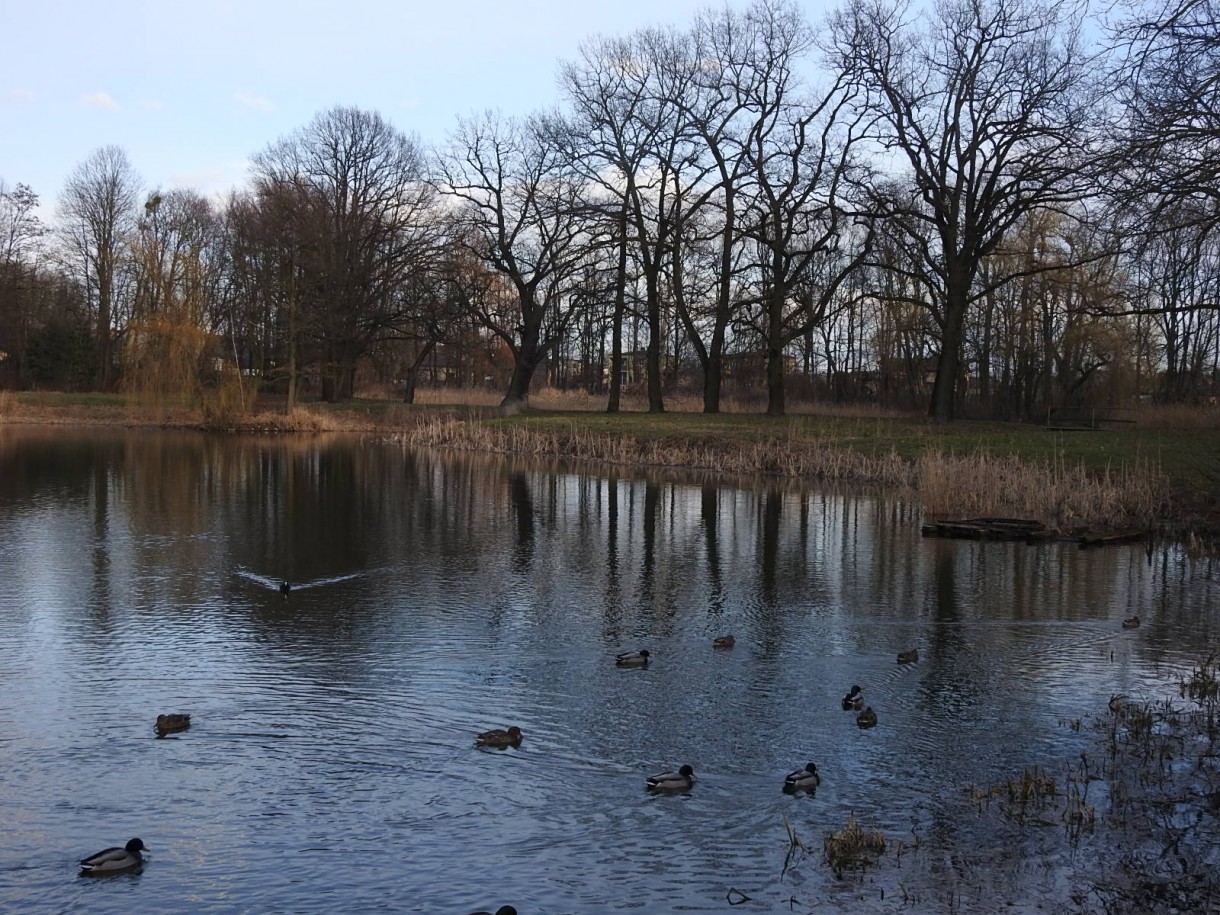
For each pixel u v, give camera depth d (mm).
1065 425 40406
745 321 44781
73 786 8586
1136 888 6938
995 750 9453
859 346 72125
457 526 22297
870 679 11664
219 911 6734
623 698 10922
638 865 7324
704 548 19969
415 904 6824
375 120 56281
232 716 10227
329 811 8156
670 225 44219
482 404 62938
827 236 40281
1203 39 12133
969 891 6922
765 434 38062
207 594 15469
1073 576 17406
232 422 50688
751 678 11672
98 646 12609
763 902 6820
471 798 8422
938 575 17469
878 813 8141
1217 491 23016
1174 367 49438
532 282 50875
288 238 51656
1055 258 42656
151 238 52656
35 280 68375
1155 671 11992
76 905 6797
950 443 33312
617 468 35312
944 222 38688
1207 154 12867
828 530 22203
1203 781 8664
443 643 12984
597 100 43844
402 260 53844
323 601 15180
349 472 32812
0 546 18797
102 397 60031
